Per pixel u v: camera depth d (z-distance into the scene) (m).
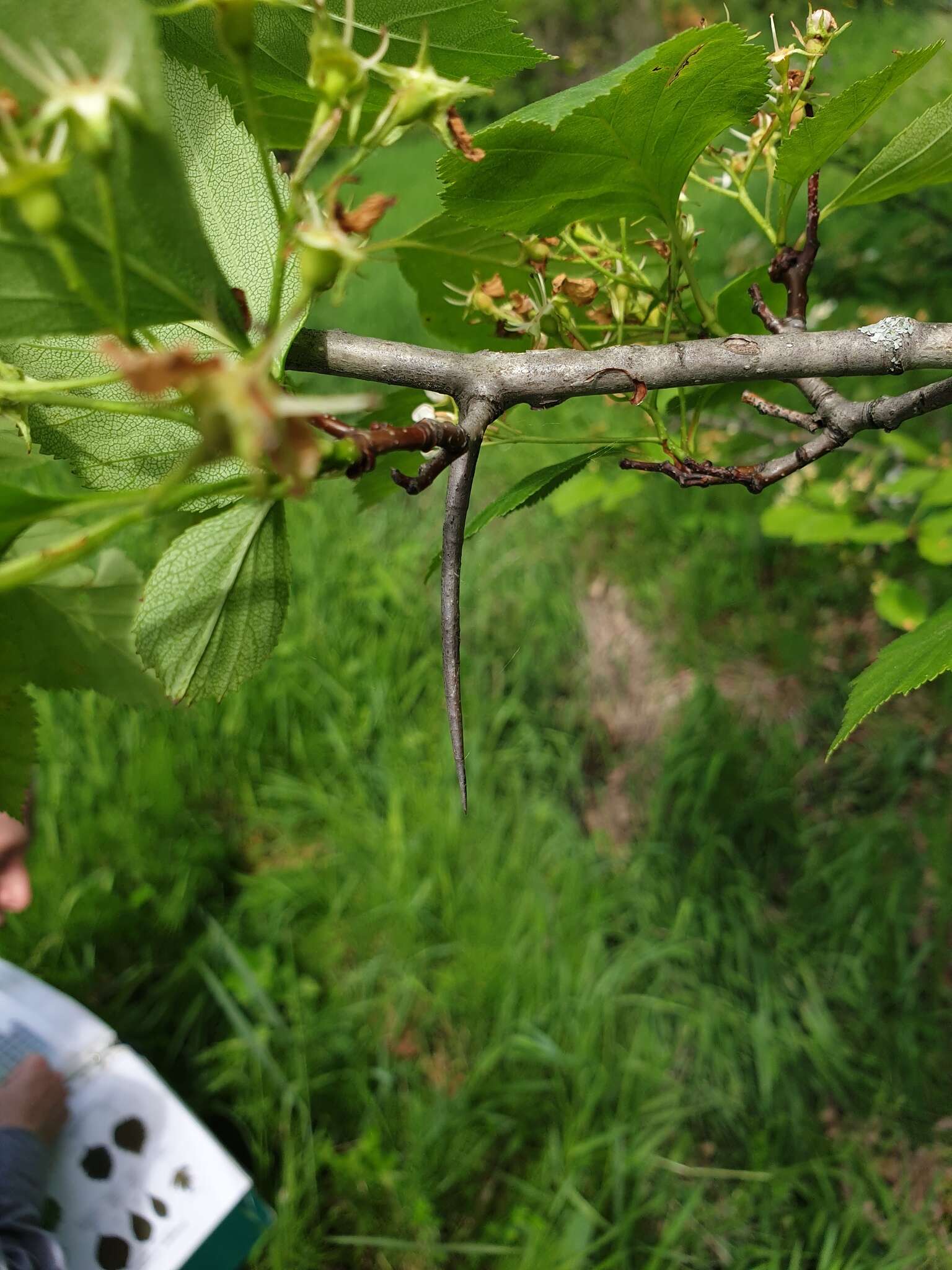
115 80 0.09
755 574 0.96
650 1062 0.65
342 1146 0.64
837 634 0.90
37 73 0.09
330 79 0.10
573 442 0.19
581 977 0.68
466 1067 0.67
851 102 0.17
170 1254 0.40
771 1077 0.63
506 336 0.20
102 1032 0.45
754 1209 0.60
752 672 0.90
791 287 0.20
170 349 0.13
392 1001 0.69
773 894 0.76
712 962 0.70
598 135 0.16
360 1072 0.65
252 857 0.79
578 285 0.19
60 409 0.14
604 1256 0.59
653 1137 0.62
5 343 0.13
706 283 0.83
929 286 0.66
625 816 0.83
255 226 0.13
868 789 0.79
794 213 1.05
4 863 0.38
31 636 0.17
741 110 0.16
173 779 0.78
